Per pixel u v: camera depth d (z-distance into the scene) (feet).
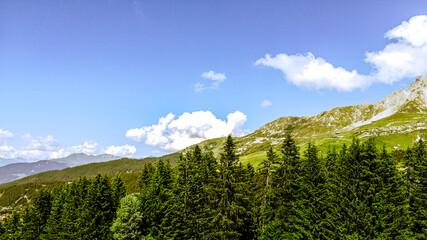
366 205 111.75
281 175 137.08
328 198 124.06
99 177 182.60
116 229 155.94
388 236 102.89
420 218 113.80
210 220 134.00
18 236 223.51
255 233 148.15
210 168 167.94
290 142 139.95
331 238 114.42
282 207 128.36
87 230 164.04
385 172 117.29
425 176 123.03
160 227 155.22
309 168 133.80
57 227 205.36
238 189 125.39
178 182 154.61
